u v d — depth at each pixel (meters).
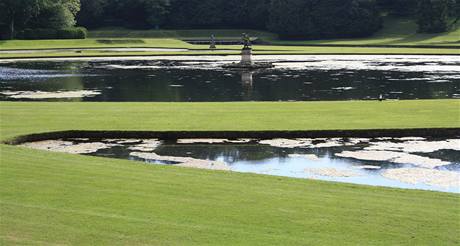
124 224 15.70
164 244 14.36
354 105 40.31
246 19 194.12
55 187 19.27
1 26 149.00
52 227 15.40
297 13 177.00
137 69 79.31
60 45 141.38
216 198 18.28
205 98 50.69
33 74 72.75
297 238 14.91
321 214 16.83
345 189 19.88
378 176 24.41
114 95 52.97
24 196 18.16
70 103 42.41
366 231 15.48
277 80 64.19
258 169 25.81
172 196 18.42
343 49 121.88
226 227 15.62
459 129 31.89
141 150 29.20
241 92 54.66
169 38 174.88
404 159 27.12
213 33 188.12
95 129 32.03
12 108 39.59
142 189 19.20
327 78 65.69
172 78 67.50
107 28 192.62
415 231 15.52
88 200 17.83
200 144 30.42
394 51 111.62
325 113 36.88
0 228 15.29
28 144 30.14
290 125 32.91
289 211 17.06
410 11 186.25
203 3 194.38
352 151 28.70
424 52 107.50
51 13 159.38
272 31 184.25
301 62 88.50
